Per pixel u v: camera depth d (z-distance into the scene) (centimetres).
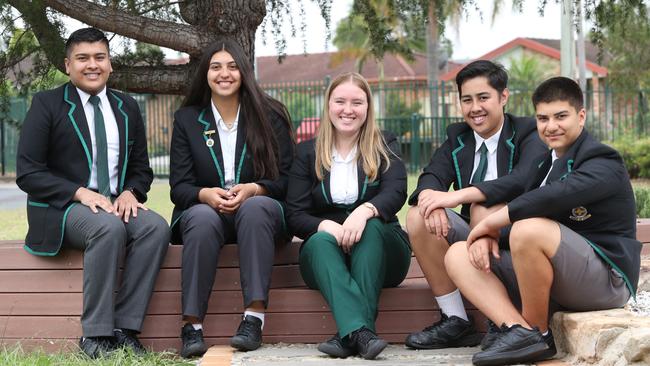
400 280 445
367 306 400
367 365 373
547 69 3556
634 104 2148
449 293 421
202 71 455
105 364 382
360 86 437
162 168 2072
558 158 390
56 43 539
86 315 414
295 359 390
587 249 368
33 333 431
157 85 580
